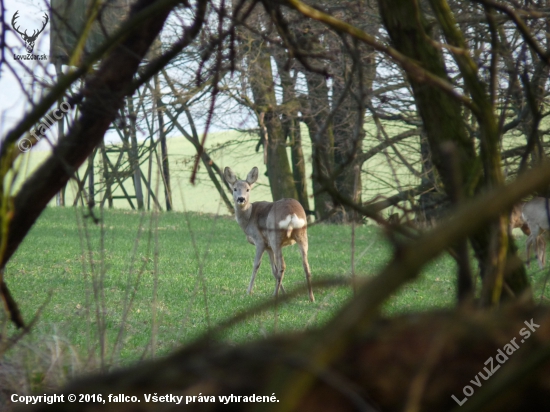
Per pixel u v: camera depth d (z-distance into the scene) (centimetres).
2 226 243
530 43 239
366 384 117
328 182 221
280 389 91
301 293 126
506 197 90
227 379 113
